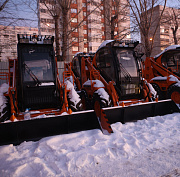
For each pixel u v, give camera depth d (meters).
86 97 6.59
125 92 5.88
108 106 5.32
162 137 3.82
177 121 4.99
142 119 5.43
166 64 8.13
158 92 7.77
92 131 4.20
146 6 12.98
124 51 6.15
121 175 2.48
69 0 13.26
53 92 4.88
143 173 2.51
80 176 2.50
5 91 4.50
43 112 4.59
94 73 6.66
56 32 12.16
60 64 11.24
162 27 34.50
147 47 13.38
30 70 4.73
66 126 4.20
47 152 3.24
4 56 36.31
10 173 2.52
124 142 3.57
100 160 2.92
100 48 6.66
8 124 3.67
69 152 3.15
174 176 2.42
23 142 3.73
